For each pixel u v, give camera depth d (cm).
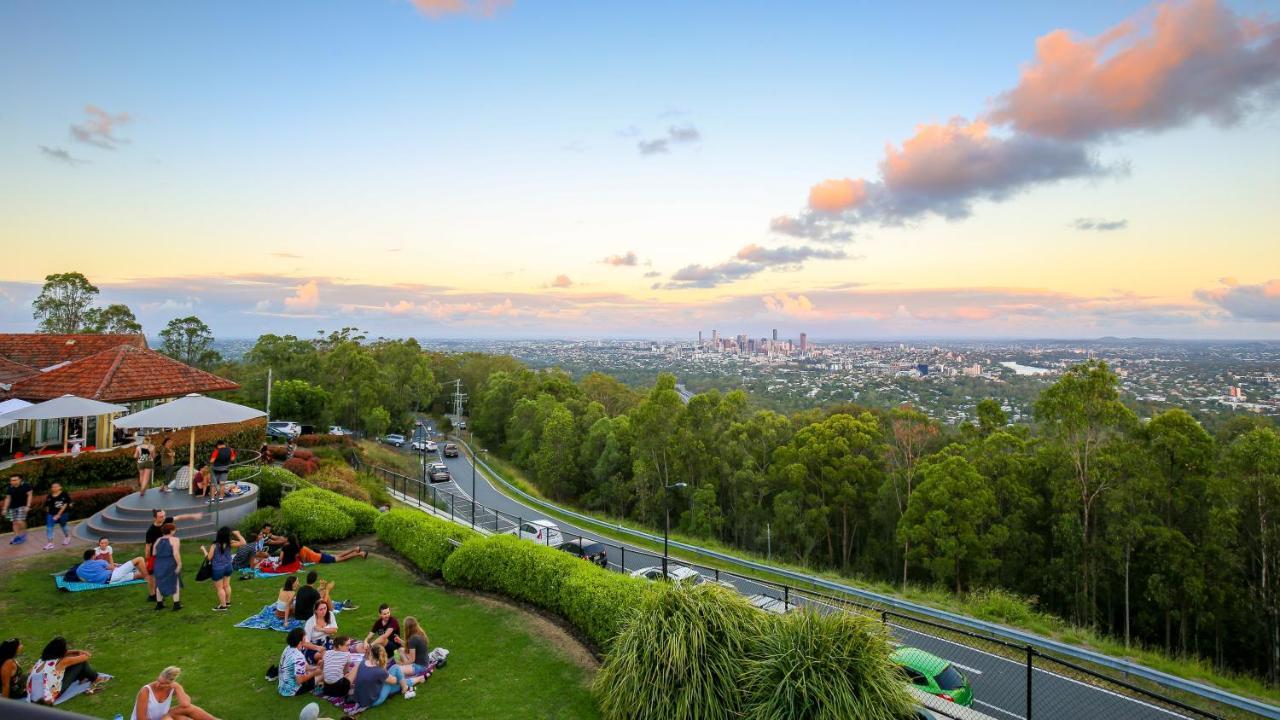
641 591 1258
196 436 2708
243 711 984
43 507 1861
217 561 1359
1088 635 1766
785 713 923
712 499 4875
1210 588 2886
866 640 984
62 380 2698
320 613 1177
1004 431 3925
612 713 1009
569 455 6806
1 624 1223
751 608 1086
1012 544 3484
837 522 4709
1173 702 895
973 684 1500
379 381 6981
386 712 1019
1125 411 3216
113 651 1148
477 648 1275
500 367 11406
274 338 7200
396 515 1939
